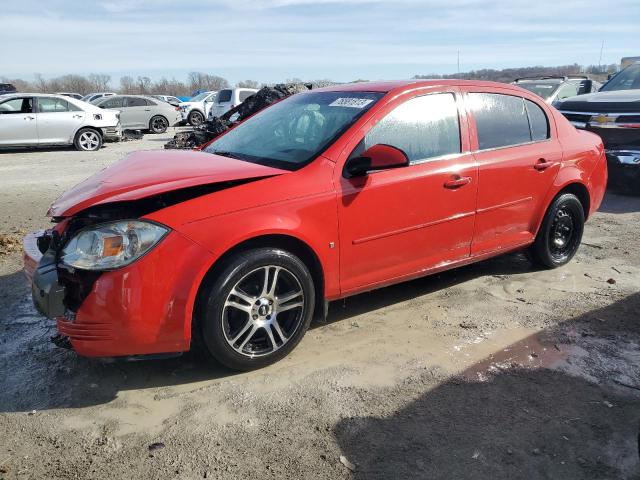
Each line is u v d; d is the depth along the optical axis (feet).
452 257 13.89
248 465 8.51
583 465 8.52
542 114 15.96
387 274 12.71
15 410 9.87
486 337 12.59
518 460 8.61
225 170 11.21
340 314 13.87
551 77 41.83
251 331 10.84
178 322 9.94
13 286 15.60
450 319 13.53
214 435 9.20
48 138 49.83
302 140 12.66
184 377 10.94
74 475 8.29
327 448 8.87
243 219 10.36
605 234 21.04
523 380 10.80
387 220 12.31
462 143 13.74
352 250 11.94
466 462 8.56
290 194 10.99
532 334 12.72
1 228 21.98
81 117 50.96
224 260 10.36
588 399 10.19
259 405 10.00
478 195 13.92
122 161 13.00
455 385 10.64
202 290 10.25
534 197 15.35
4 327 13.12
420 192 12.72
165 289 9.79
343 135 12.01
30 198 28.17
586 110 28.35
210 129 40.19
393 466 8.48
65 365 11.42
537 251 16.30
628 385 10.64
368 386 10.61
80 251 9.78
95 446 8.94
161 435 9.21
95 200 9.91
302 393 10.38
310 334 12.79
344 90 14.07
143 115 73.15
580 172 16.44
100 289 9.60
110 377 10.96
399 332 12.86
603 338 12.53
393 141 12.59
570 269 17.03
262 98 40.96
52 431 9.30
